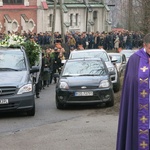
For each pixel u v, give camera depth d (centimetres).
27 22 6606
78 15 7225
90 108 1570
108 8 7525
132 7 2053
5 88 1364
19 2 6588
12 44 1831
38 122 1320
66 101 1541
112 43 5166
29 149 991
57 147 1002
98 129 1182
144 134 644
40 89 2184
